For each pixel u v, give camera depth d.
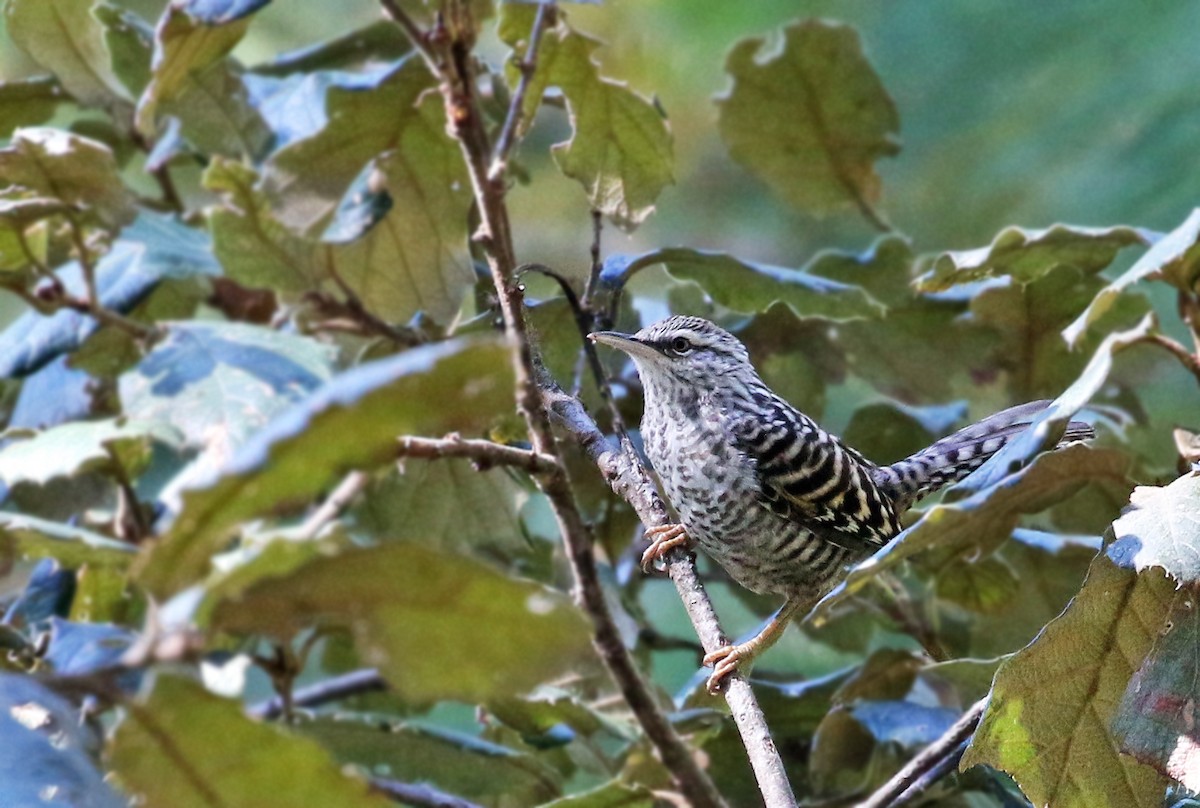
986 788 8.09
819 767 8.28
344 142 8.41
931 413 10.11
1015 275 8.61
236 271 8.81
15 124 10.05
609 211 8.19
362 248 8.88
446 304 9.07
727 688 7.25
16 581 9.24
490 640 3.31
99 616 8.54
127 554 6.86
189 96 9.53
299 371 7.88
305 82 9.39
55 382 9.38
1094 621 5.82
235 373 7.76
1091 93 11.76
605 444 7.64
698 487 9.34
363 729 8.12
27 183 8.10
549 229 14.39
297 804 3.43
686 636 11.80
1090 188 11.63
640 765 7.96
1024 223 11.84
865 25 12.52
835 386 11.90
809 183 10.84
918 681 8.63
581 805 7.11
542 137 13.68
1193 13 11.64
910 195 12.20
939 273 8.32
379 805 3.42
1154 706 5.65
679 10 13.52
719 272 8.59
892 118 10.54
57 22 9.57
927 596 9.29
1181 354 6.96
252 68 10.01
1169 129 11.50
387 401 3.11
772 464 9.16
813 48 10.29
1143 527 5.78
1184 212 11.29
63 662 5.73
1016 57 12.03
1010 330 9.70
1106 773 5.89
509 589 3.23
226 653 5.96
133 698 3.25
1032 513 7.65
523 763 8.24
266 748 3.34
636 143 8.07
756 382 9.51
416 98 8.30
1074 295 9.34
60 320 8.59
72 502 9.14
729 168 14.01
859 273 9.92
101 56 9.81
